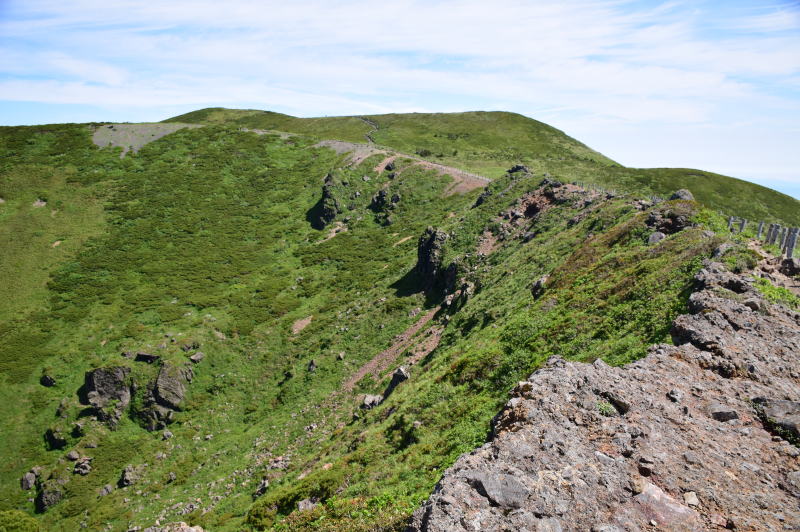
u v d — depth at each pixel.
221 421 44.84
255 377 50.75
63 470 39.59
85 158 110.81
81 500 37.25
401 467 17.81
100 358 53.03
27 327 60.09
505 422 10.54
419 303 53.72
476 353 24.72
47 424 45.06
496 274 44.62
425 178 96.12
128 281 71.19
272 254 80.94
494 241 56.44
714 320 14.48
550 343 21.50
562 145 166.62
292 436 38.06
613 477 8.15
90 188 98.94
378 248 77.25
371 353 47.22
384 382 39.19
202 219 91.38
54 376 50.81
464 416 19.75
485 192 72.00
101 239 82.69
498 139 168.62
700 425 10.04
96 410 44.84
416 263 65.12
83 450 41.53
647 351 14.93
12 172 101.19
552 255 38.44
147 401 45.69
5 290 68.12
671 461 8.69
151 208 93.06
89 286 69.62
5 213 87.88
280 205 97.69
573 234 40.94
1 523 34.03
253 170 111.38
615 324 19.42
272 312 62.94
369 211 91.00
